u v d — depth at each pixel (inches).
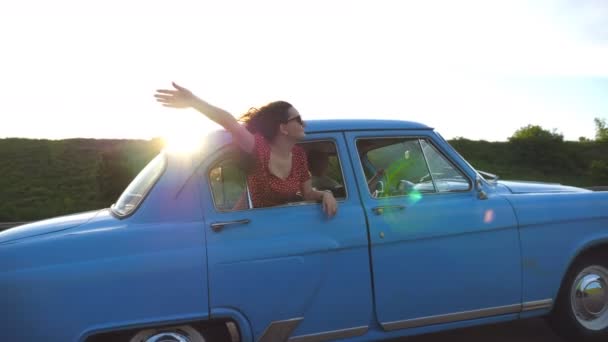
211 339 124.4
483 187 150.5
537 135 2161.7
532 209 148.0
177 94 120.2
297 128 131.4
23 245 114.3
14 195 1225.4
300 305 126.3
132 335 118.0
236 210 128.1
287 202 134.2
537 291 147.0
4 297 108.7
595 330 154.9
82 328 110.8
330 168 142.3
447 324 140.3
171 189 123.3
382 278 133.4
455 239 139.4
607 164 2017.7
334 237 130.3
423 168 148.5
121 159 1214.9
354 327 131.7
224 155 129.0
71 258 113.2
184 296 117.5
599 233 153.1
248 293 122.0
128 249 116.2
